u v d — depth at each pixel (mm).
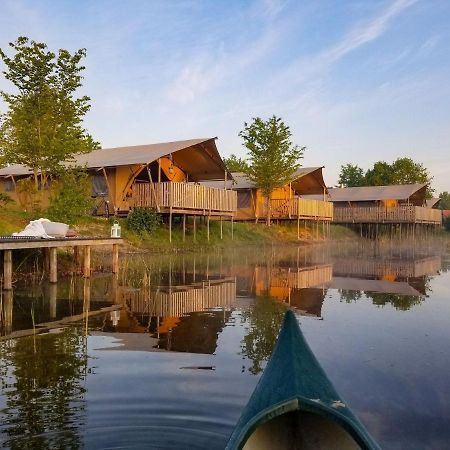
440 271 17781
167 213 23406
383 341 7430
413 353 6801
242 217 34688
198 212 24281
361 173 64938
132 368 6051
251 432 3193
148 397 5121
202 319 8844
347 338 7586
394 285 13703
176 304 10266
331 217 37469
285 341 4035
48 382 5547
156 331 7934
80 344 7137
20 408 4863
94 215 23609
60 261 14898
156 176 25766
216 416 4703
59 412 4770
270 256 22750
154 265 17156
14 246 11188
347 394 5305
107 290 11820
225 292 11922
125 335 7672
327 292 12195
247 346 7062
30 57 17719
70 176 18000
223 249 25078
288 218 33844
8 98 18406
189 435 4332
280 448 3703
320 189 37500
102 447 4141
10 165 27297
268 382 3725
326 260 21562
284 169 32406
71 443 4199
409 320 8914
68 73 18484
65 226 13281
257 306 10141
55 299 10555
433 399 5191
